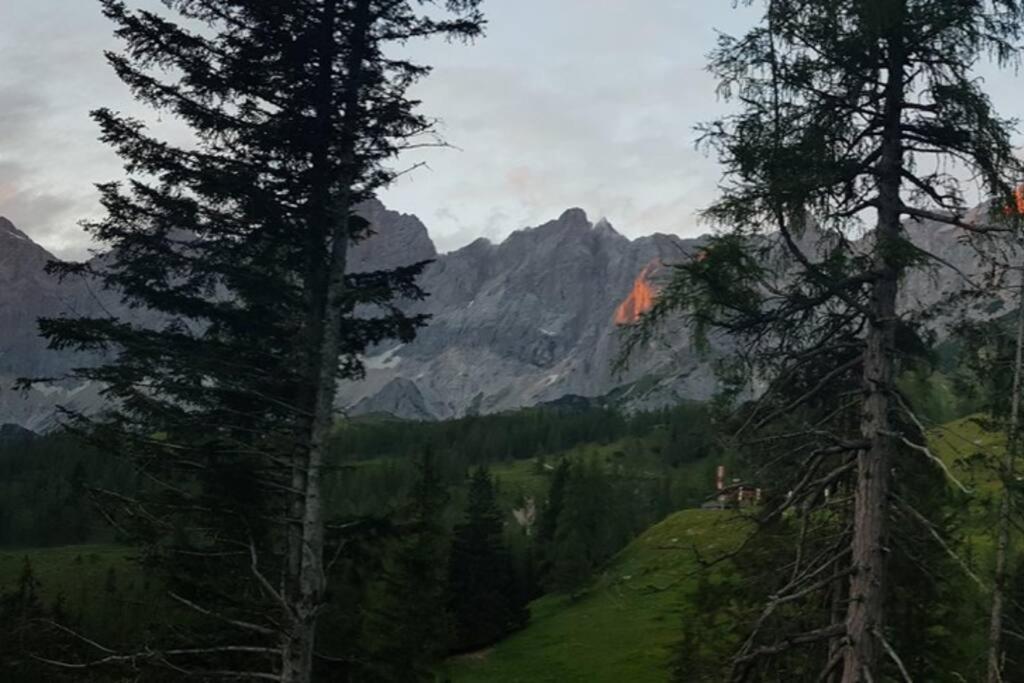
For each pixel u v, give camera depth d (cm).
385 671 1683
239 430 1595
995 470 1440
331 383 1589
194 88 1584
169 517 1551
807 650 1384
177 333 1599
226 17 1627
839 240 1315
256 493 1583
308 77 1652
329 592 1700
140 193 1524
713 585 1575
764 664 1337
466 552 6731
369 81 1675
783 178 1219
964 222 1288
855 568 1252
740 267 1198
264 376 1586
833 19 1209
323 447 1573
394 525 1702
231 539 1547
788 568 1391
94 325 1448
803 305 1292
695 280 1220
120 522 1522
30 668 1524
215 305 1641
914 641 1499
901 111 1315
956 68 1240
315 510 1547
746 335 1336
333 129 1566
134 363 1477
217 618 1555
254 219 1580
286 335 1655
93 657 1564
